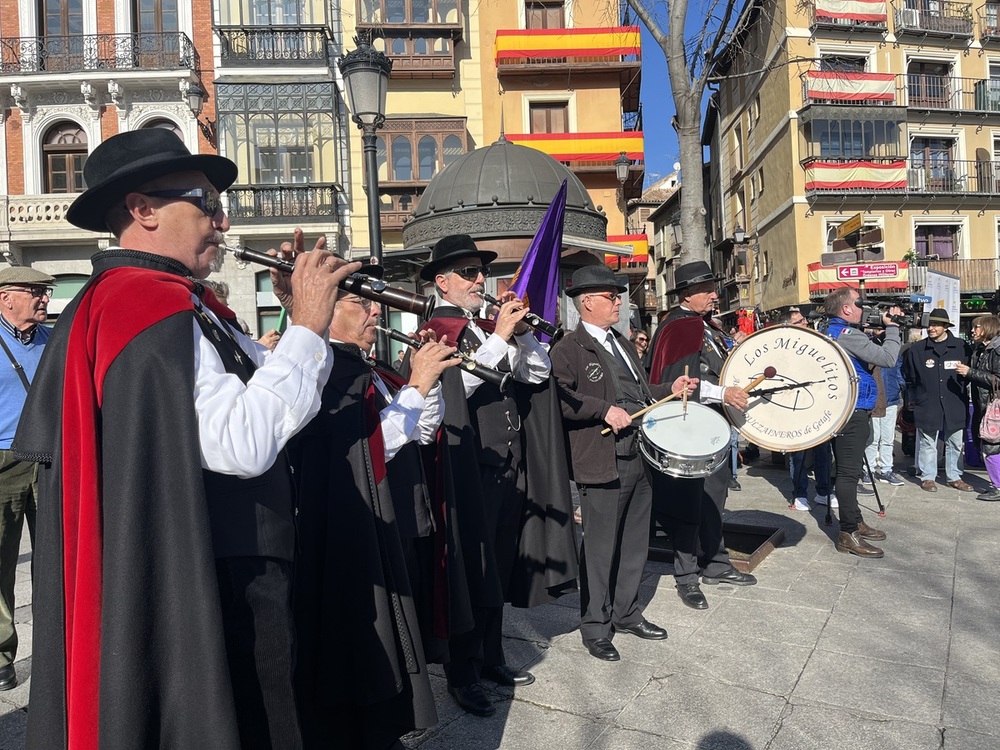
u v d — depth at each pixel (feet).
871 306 18.58
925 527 19.69
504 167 29.45
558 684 11.07
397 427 8.55
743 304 96.43
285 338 5.60
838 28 80.74
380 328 9.02
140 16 59.88
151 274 5.37
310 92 58.54
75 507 4.91
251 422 5.10
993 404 23.17
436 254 11.59
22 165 59.00
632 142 67.46
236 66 58.54
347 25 64.03
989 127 87.76
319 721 7.82
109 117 59.36
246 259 6.42
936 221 84.64
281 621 5.67
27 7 58.59
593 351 12.51
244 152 58.03
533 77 68.49
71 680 4.76
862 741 9.14
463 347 10.69
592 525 12.21
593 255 30.86
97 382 4.99
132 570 4.70
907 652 11.74
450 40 65.82
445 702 10.73
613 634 13.01
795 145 81.10
